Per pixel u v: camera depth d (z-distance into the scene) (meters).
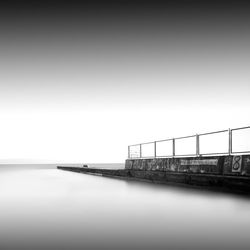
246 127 11.21
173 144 16.45
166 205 7.95
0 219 6.14
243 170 11.05
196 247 4.20
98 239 4.63
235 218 6.19
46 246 4.27
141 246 4.27
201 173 13.74
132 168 22.08
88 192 11.30
